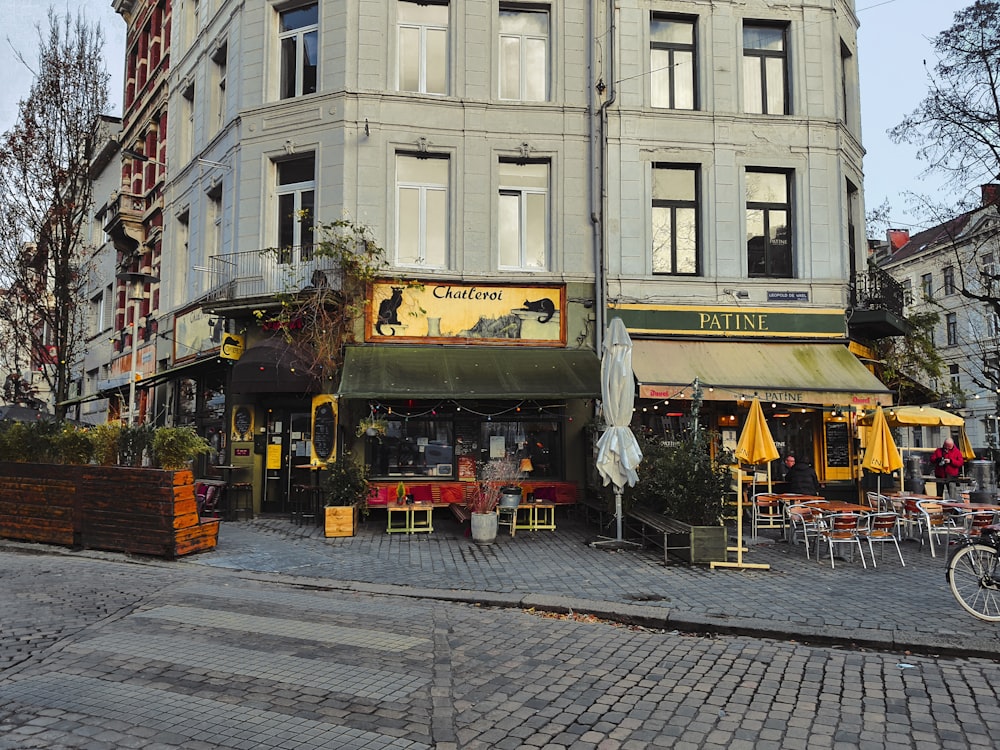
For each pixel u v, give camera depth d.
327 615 7.13
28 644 5.87
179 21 20.44
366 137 14.80
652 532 11.28
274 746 4.00
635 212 15.37
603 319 14.98
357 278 14.13
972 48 18.23
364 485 12.62
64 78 20.66
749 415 11.28
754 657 6.01
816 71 16.19
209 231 17.72
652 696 5.00
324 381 14.26
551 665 5.67
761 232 15.98
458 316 14.73
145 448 10.84
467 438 14.59
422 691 4.96
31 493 11.30
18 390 27.17
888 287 16.47
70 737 4.04
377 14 15.16
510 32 15.90
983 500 15.45
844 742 4.27
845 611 7.35
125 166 25.05
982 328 35.03
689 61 16.22
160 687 4.91
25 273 20.73
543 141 15.41
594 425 14.19
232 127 16.19
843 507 11.09
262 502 15.03
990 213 21.83
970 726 4.54
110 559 10.02
